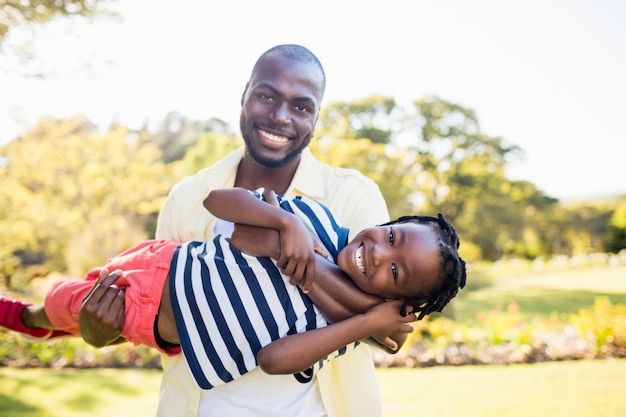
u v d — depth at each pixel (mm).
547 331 9359
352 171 2406
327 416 2113
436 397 6184
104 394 6125
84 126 14016
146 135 15344
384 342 1917
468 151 27391
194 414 2004
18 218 12602
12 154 12523
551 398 6066
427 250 1921
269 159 2342
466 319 12445
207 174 2473
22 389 6254
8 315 2217
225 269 1846
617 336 8453
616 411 5574
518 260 30594
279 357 1708
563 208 34719
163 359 2242
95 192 13734
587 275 23703
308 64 2318
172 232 2447
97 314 1833
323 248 2000
